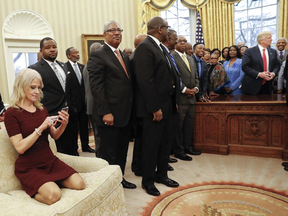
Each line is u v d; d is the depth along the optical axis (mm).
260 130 3709
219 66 4773
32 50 5770
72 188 1753
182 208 2381
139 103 2578
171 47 3168
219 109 3859
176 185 2830
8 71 5543
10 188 1797
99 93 2447
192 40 7500
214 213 2277
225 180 2986
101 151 2629
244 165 3434
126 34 6535
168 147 2811
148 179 2705
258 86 4285
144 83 2398
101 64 2461
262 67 4242
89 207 1610
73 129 3729
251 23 7238
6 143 1862
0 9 5293
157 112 2449
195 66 3918
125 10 6488
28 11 5543
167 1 6824
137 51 2441
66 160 2092
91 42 6109
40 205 1493
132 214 2293
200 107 3982
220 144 3904
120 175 1921
